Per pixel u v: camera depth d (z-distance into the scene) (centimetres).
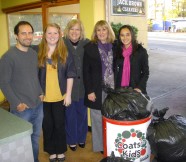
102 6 341
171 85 601
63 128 269
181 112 426
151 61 895
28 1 468
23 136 132
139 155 217
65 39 280
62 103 259
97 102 265
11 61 207
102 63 258
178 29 1978
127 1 380
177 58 943
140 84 249
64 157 279
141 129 212
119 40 256
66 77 253
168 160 199
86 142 328
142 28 422
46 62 243
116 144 216
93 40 263
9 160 130
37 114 238
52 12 418
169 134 195
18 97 216
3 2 541
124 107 209
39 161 282
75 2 369
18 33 212
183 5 1950
